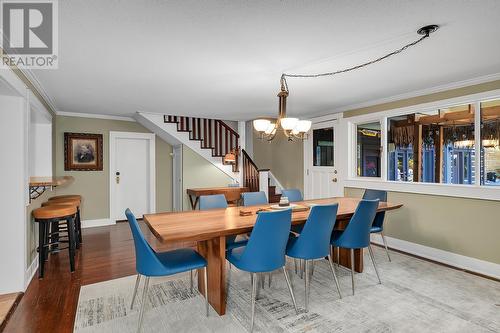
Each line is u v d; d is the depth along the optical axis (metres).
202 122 5.71
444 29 1.95
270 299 2.46
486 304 2.37
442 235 3.45
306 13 1.74
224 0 1.59
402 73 2.90
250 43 2.16
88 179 5.34
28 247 2.88
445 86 3.34
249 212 2.61
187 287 2.72
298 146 5.69
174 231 1.97
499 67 2.74
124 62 2.55
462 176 3.44
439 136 3.67
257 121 2.77
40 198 3.53
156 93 3.69
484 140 3.19
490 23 1.86
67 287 2.72
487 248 3.05
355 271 3.08
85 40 2.11
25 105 2.77
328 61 2.54
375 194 3.70
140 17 1.78
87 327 2.04
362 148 4.58
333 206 2.36
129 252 3.83
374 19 1.81
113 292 2.61
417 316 2.18
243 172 5.92
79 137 5.22
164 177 6.13
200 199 3.11
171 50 2.29
